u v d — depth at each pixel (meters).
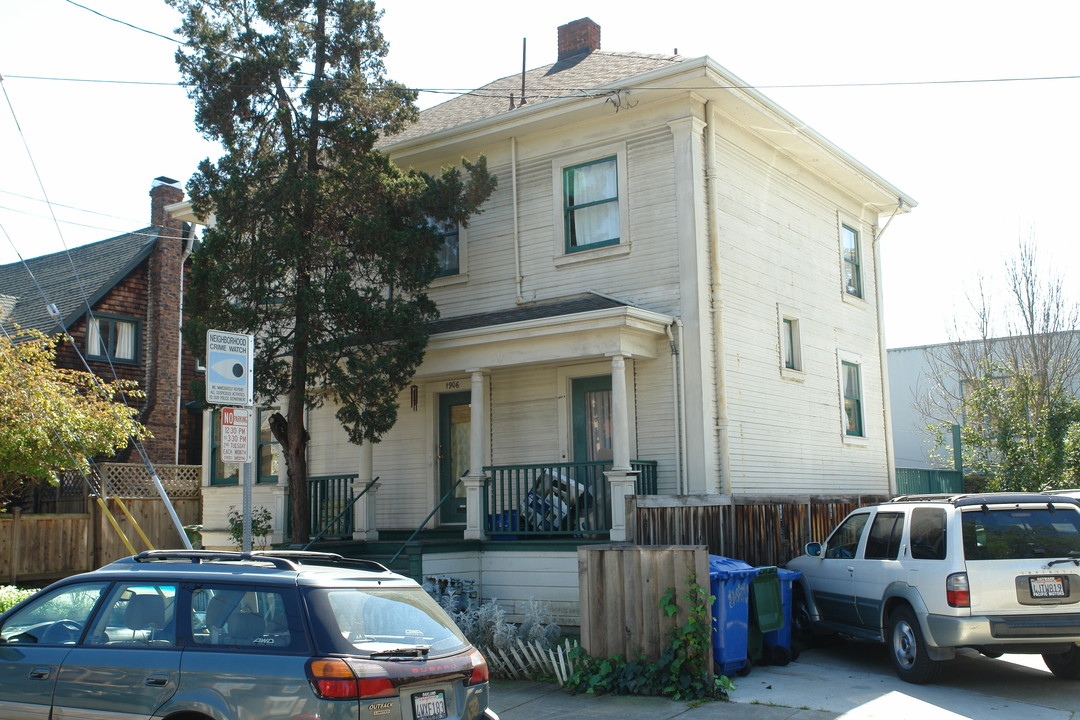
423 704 5.42
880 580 9.91
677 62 14.67
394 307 13.18
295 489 13.72
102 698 5.55
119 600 5.89
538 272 15.58
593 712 8.46
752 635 10.11
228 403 8.11
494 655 10.11
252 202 12.66
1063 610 8.73
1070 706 8.48
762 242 16.09
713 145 14.73
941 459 26.64
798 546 13.76
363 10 13.20
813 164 17.91
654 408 14.11
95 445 15.13
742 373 14.89
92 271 25.16
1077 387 28.42
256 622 5.43
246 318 12.48
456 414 16.20
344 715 5.03
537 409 15.21
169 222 25.33
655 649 9.22
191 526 20.08
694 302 13.96
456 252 16.59
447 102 19.95
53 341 15.85
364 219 12.80
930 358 32.00
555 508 13.19
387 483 16.53
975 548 8.91
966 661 10.54
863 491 18.66
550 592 12.58
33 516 18.20
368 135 13.27
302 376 13.45
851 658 10.92
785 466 15.84
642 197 14.72
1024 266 27.53
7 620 6.21
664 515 11.89
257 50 12.87
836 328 18.50
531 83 18.25
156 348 24.00
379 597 5.75
